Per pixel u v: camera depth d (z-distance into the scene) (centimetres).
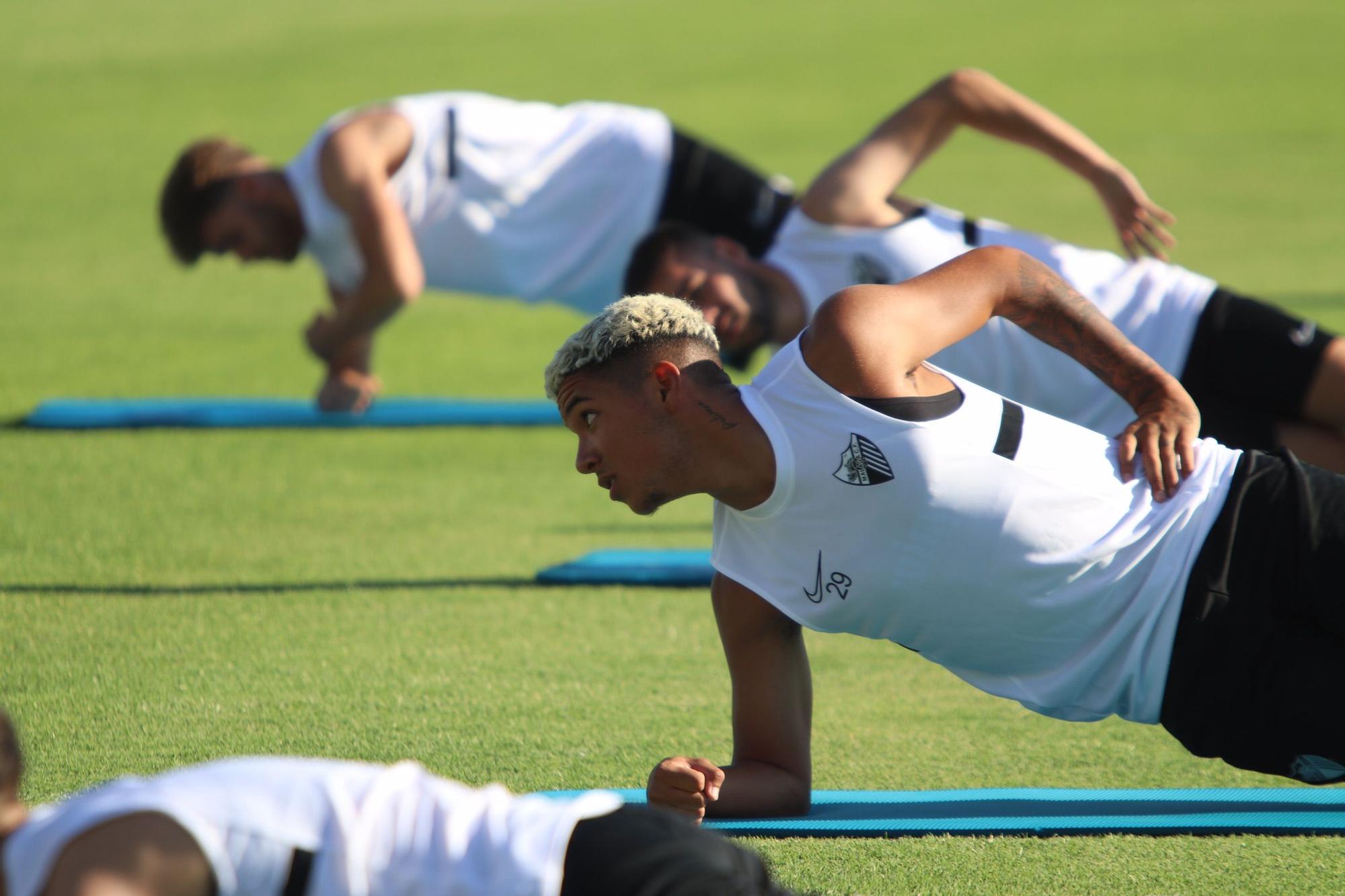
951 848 930
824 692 1255
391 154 1903
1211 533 923
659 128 1977
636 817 660
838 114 5234
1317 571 907
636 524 1745
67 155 4591
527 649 1333
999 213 3772
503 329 2889
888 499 888
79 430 2105
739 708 981
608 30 7138
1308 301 2744
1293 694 905
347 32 7062
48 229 3672
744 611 956
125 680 1234
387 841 626
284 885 610
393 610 1430
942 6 7812
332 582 1513
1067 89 5669
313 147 1919
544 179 1967
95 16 7512
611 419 882
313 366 2538
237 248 1942
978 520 895
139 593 1466
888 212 1475
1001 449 906
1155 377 984
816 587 923
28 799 999
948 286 956
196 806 605
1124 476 945
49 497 1791
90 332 2758
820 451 889
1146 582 921
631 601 1473
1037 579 906
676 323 888
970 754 1129
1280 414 1445
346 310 1953
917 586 908
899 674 1301
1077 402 1402
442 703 1201
